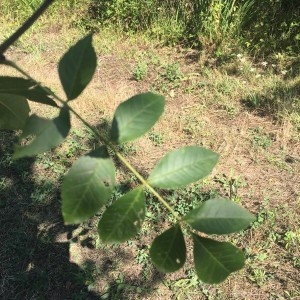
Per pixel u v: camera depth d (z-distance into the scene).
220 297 3.29
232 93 5.33
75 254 3.65
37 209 4.01
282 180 4.24
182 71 5.91
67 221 0.67
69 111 0.74
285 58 5.87
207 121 4.98
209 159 0.72
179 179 0.72
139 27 6.73
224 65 5.87
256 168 4.37
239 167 4.38
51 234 3.80
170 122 4.91
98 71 5.98
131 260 3.58
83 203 0.67
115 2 6.77
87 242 3.74
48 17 7.24
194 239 0.70
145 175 4.27
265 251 3.57
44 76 5.76
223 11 6.29
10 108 1.05
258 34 6.17
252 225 3.70
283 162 4.41
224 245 0.69
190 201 3.95
